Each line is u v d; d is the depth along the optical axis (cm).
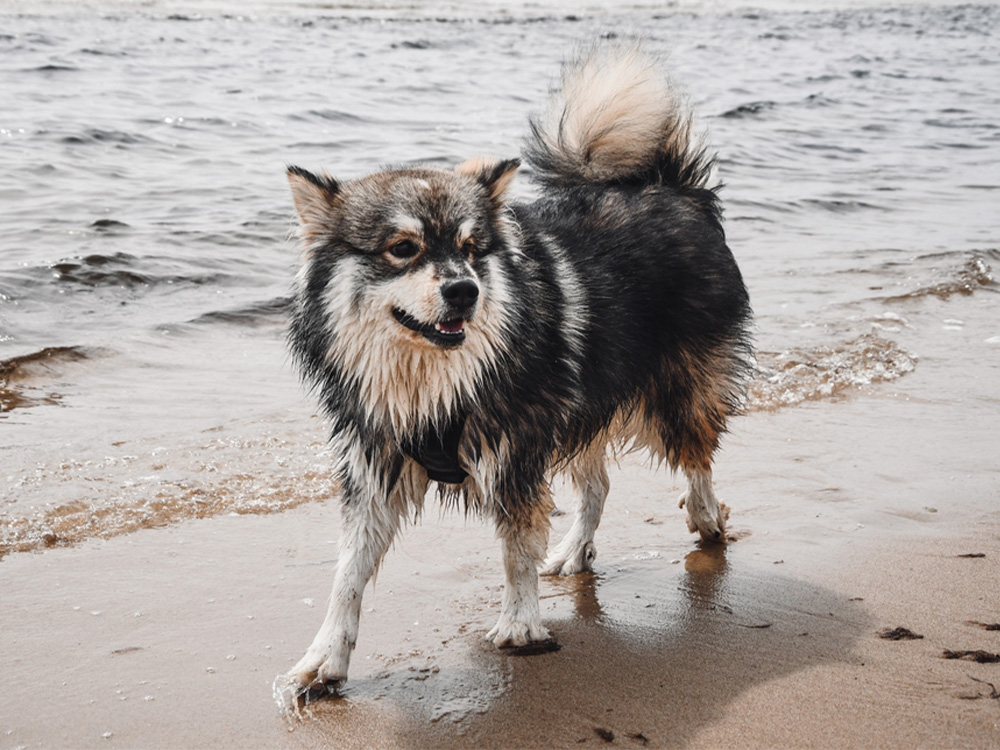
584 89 184
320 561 169
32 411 209
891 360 248
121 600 158
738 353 184
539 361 153
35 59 634
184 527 175
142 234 316
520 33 1037
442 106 574
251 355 242
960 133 614
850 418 221
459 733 137
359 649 151
